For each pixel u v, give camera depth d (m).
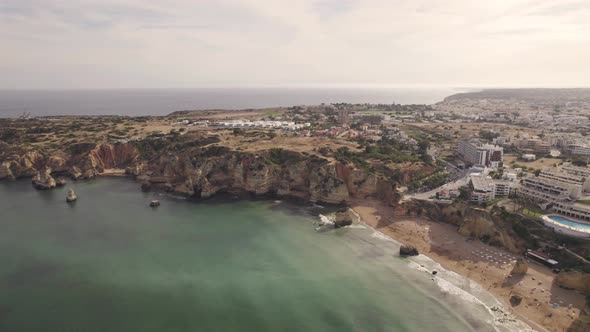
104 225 125.06
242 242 112.88
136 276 92.06
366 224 127.31
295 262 100.88
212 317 77.12
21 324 73.50
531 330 73.69
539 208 118.88
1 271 93.69
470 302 82.81
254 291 86.75
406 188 148.75
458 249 106.88
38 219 130.12
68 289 86.00
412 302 83.19
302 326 74.94
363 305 82.12
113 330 72.44
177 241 113.00
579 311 78.75
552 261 95.19
